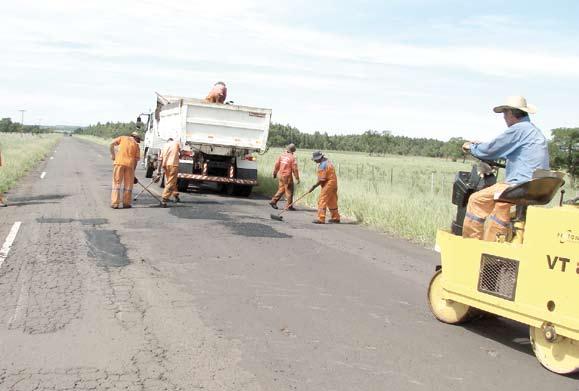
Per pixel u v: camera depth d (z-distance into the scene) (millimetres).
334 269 8195
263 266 8125
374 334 5500
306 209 15812
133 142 13688
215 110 17375
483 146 5695
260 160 35875
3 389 4016
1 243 8828
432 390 4309
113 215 12312
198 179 17906
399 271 8305
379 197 16250
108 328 5309
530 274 4895
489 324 6027
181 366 4531
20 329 5195
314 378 4414
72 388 4066
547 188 5195
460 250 5637
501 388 4410
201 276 7371
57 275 7098
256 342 5121
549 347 4832
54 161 32719
